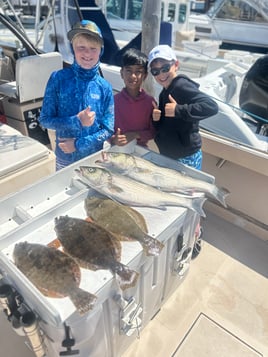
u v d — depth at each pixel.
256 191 2.05
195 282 1.77
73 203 1.13
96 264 0.90
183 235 1.24
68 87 1.45
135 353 1.40
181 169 1.40
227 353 1.42
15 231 0.97
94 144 1.56
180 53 2.65
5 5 2.71
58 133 1.55
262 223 2.12
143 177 1.28
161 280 1.29
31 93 2.71
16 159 1.59
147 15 1.83
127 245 0.97
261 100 1.96
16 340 1.40
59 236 0.99
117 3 4.20
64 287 0.83
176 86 1.48
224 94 2.22
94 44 1.35
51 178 1.20
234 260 1.94
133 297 1.07
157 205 1.15
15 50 2.97
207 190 1.26
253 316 1.59
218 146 2.00
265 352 1.43
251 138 1.94
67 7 3.25
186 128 1.56
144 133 1.76
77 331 0.85
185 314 1.58
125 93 1.71
